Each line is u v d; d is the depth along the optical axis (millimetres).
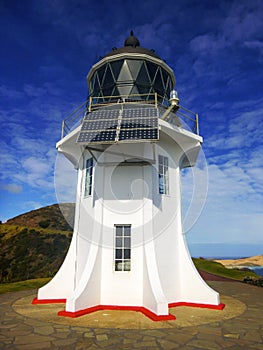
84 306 8906
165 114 10594
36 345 6070
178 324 7734
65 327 7383
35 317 8406
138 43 13320
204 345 6121
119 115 9461
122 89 11328
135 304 9469
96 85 12258
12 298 11469
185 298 10297
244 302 11008
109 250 10031
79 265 10953
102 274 9852
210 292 9891
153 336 6691
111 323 7781
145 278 9391
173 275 10328
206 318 8398
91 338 6527
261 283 16203
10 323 7762
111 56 11672
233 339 6516
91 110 11133
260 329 7305
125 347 5984
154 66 11906
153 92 11500
